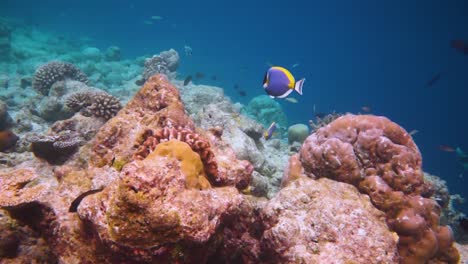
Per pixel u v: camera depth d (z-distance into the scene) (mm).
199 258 2703
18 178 3459
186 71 41188
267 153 8961
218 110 8594
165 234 2320
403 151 4273
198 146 3172
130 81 17109
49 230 3035
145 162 2545
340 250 3156
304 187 3867
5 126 7684
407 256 3895
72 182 3348
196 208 2457
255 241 3580
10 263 2975
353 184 4348
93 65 18828
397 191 4129
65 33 41125
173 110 4465
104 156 4168
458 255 4191
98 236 2566
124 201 2307
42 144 5109
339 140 4477
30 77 13586
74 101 7812
